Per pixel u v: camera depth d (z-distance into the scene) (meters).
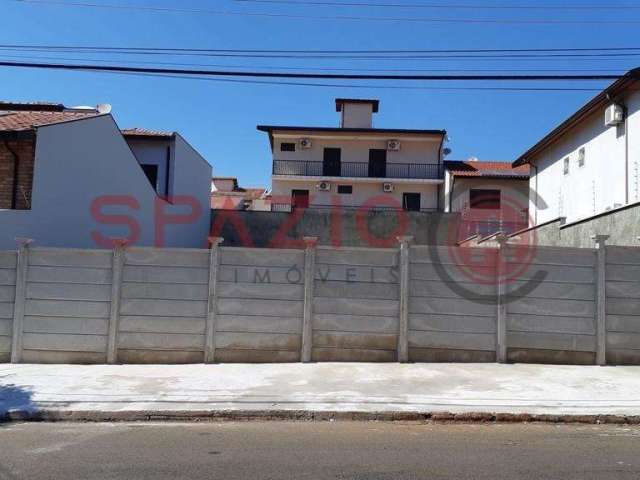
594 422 7.13
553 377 9.17
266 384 8.72
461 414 7.21
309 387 8.52
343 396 7.99
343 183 39.84
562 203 22.97
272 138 40.31
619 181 17.83
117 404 7.64
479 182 37.78
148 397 7.97
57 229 13.68
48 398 7.94
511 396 7.99
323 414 7.29
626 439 6.35
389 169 40.00
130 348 10.46
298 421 7.23
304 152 39.94
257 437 6.41
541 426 6.98
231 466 5.32
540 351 10.24
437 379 9.02
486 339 10.31
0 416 7.32
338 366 9.98
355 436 6.46
